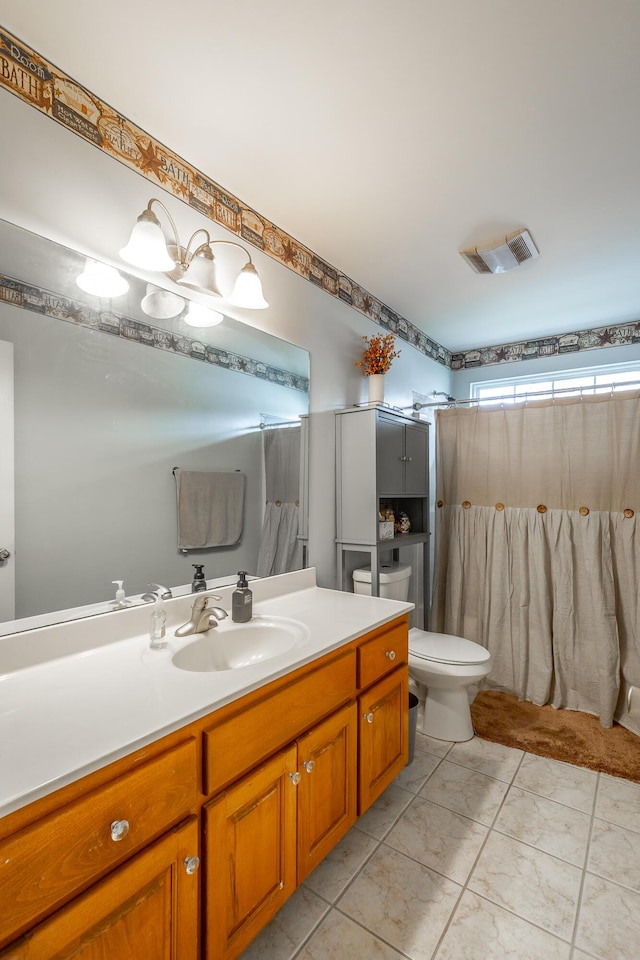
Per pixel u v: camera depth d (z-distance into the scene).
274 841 1.15
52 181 1.25
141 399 1.47
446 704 2.26
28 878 0.69
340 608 1.79
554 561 2.62
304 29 1.16
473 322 3.18
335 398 2.42
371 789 1.58
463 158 1.62
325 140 1.54
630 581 2.42
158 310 1.53
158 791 0.88
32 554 1.20
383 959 1.18
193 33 1.17
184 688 1.05
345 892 1.39
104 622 1.32
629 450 2.44
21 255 1.18
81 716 0.92
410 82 1.31
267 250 1.98
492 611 2.80
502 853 1.54
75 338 1.30
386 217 1.98
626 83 1.30
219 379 1.75
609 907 1.33
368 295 2.70
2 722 0.89
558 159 1.63
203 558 1.66
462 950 1.21
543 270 2.43
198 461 1.66
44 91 1.23
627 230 2.06
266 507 1.96
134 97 1.36
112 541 1.38
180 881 0.91
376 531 2.29
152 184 1.51
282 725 1.19
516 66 1.26
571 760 2.07
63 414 1.27
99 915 0.77
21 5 1.09
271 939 1.24
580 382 3.39
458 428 2.98
